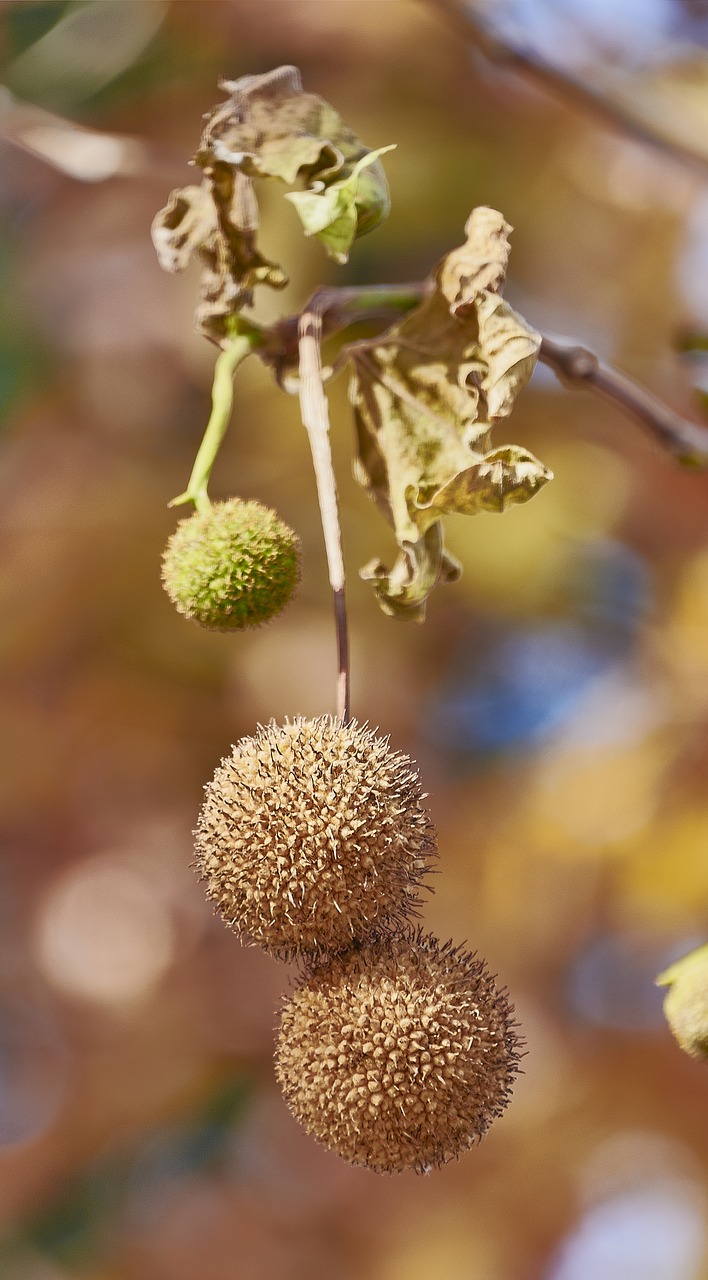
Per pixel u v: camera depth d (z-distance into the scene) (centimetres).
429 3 47
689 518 72
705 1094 70
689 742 64
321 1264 75
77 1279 75
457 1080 35
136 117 71
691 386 47
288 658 74
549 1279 71
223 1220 77
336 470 73
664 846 63
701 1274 69
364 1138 35
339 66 72
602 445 73
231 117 38
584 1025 72
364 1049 35
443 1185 73
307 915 36
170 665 75
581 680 75
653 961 73
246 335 39
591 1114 70
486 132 71
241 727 77
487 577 71
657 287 72
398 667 76
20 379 77
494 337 38
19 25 66
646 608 70
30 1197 76
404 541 38
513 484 37
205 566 37
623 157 71
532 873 67
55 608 73
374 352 39
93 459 76
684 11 64
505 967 70
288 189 60
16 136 47
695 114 51
